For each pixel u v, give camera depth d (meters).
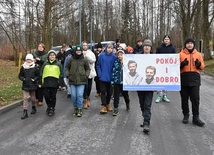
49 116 7.60
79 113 7.55
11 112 8.17
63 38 48.38
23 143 5.41
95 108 8.58
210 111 8.02
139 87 6.32
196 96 6.48
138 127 6.43
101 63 7.81
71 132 6.09
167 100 9.41
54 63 7.82
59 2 21.02
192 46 6.48
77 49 7.54
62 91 12.16
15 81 14.59
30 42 23.23
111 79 7.66
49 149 5.08
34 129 6.36
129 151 4.94
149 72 6.33
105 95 7.89
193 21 30.59
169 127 6.43
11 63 29.05
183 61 6.43
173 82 6.38
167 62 6.36
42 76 7.75
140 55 6.37
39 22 21.25
